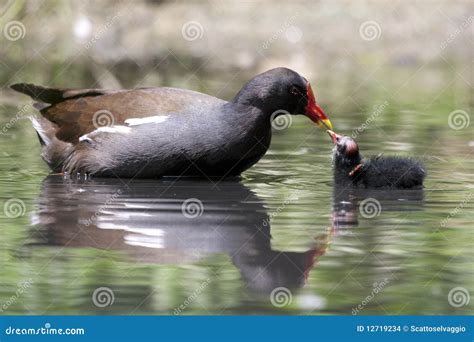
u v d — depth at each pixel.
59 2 26.36
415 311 8.71
